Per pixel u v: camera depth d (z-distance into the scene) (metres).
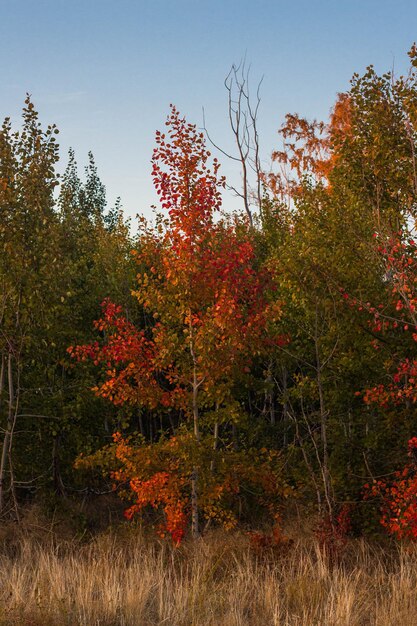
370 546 14.44
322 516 15.41
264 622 9.15
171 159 14.46
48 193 16.08
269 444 19.44
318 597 10.02
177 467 15.10
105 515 18.16
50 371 17.36
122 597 9.43
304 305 15.27
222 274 14.53
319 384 15.47
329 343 15.62
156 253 15.15
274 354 16.80
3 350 16.30
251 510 17.89
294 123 30.23
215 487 14.81
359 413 17.48
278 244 19.52
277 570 11.84
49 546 14.83
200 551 13.74
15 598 8.95
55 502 16.72
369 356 15.65
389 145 15.46
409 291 13.20
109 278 20.41
